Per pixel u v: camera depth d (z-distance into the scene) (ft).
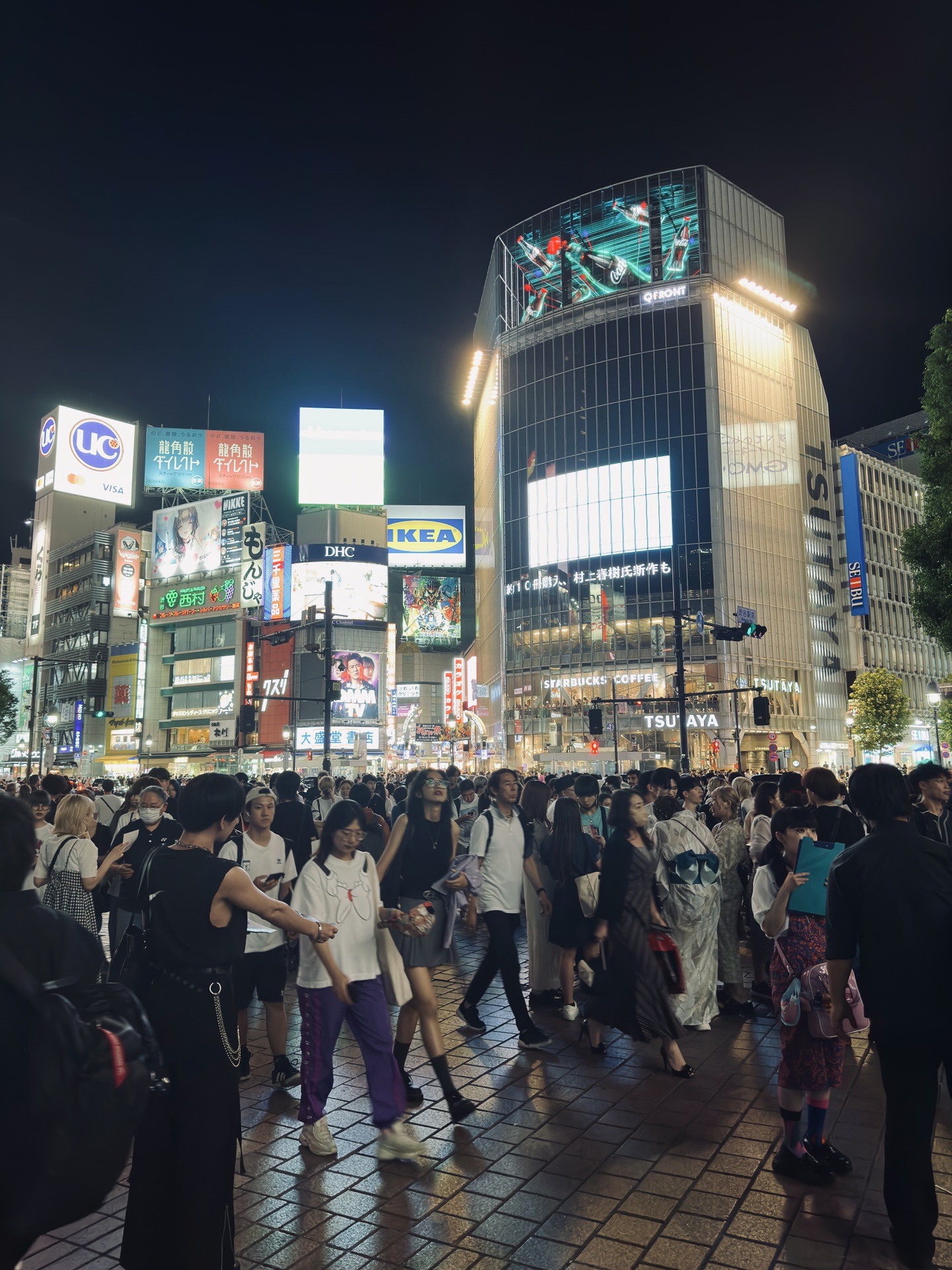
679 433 225.15
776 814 17.97
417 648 354.54
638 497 226.58
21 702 378.94
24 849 8.31
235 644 271.28
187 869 11.76
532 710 232.53
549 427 242.78
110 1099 7.47
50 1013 7.37
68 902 23.29
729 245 236.63
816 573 247.29
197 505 289.33
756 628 77.10
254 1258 13.20
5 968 7.29
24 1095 7.02
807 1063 15.53
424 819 20.80
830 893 13.47
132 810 29.19
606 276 241.55
